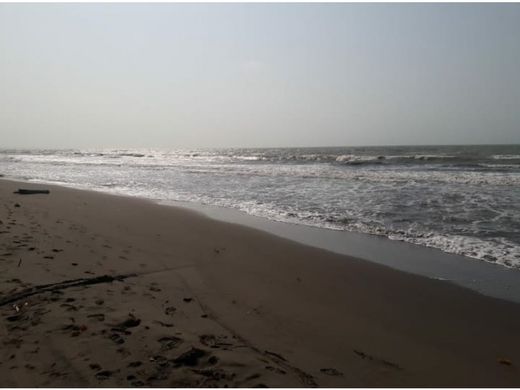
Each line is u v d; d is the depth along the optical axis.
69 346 3.30
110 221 9.86
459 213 10.63
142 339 3.52
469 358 3.88
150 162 40.84
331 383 3.19
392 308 5.13
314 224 10.19
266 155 52.50
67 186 19.28
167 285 5.25
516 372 3.62
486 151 46.97
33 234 7.10
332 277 6.29
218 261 6.84
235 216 11.38
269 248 7.93
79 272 5.20
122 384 2.85
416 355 3.89
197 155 60.88
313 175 21.53
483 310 5.08
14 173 28.12
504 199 12.31
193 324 4.04
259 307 4.83
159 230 9.16
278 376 3.17
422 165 26.14
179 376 3.02
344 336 4.21
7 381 2.78
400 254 7.55
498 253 7.37
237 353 3.49
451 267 6.75
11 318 3.73
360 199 13.32
